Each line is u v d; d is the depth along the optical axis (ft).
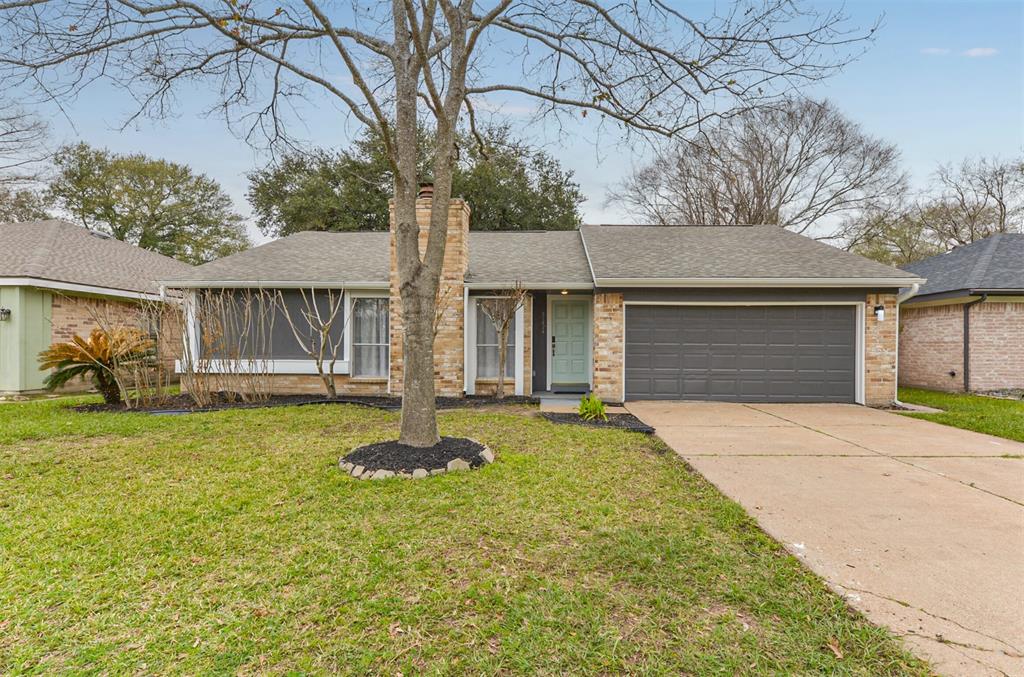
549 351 37.32
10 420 23.66
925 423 25.05
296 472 15.42
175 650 7.14
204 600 8.39
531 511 12.33
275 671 6.73
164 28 17.22
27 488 13.98
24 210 72.79
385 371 35.04
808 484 14.84
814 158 70.59
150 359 30.48
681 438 21.16
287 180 68.80
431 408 17.20
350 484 14.23
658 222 81.15
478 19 20.02
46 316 37.06
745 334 32.35
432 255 17.16
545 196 74.59
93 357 28.27
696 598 8.47
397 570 9.37
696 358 32.53
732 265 33.22
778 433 22.31
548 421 24.52
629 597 8.48
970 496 13.76
